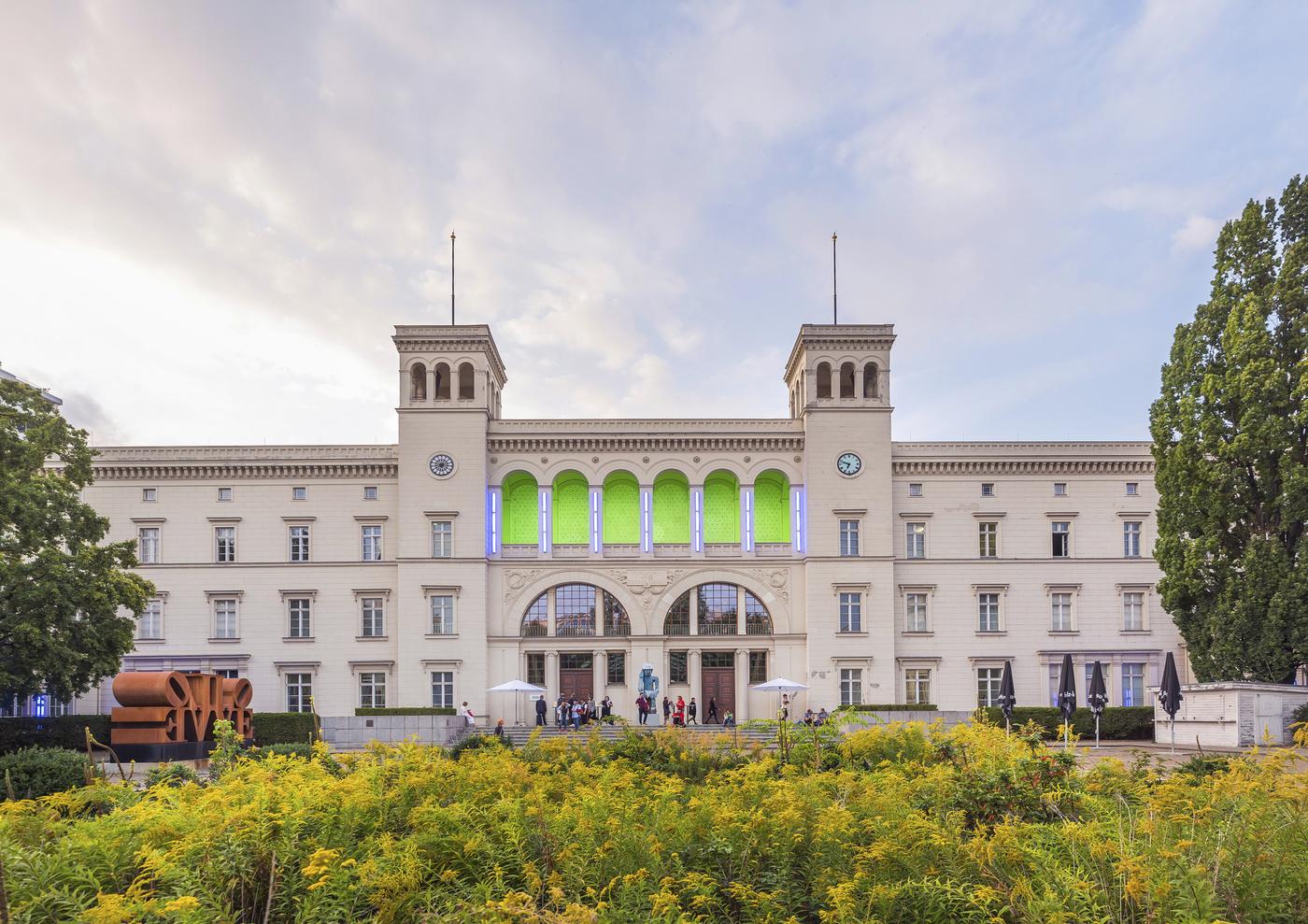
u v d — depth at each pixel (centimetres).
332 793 1279
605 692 6894
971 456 7094
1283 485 5234
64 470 5088
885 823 1254
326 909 1013
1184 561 5622
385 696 6819
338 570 6931
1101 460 7062
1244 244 5594
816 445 7019
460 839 1188
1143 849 1112
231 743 1944
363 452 7038
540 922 977
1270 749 1488
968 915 1040
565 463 7119
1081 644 6919
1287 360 5369
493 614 6919
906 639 6931
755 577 6988
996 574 7000
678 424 7112
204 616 6862
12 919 884
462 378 7669
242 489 7012
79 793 1377
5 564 4550
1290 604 5131
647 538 7038
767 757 1909
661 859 1206
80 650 4784
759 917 1104
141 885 1063
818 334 7106
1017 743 1778
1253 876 1040
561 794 1559
